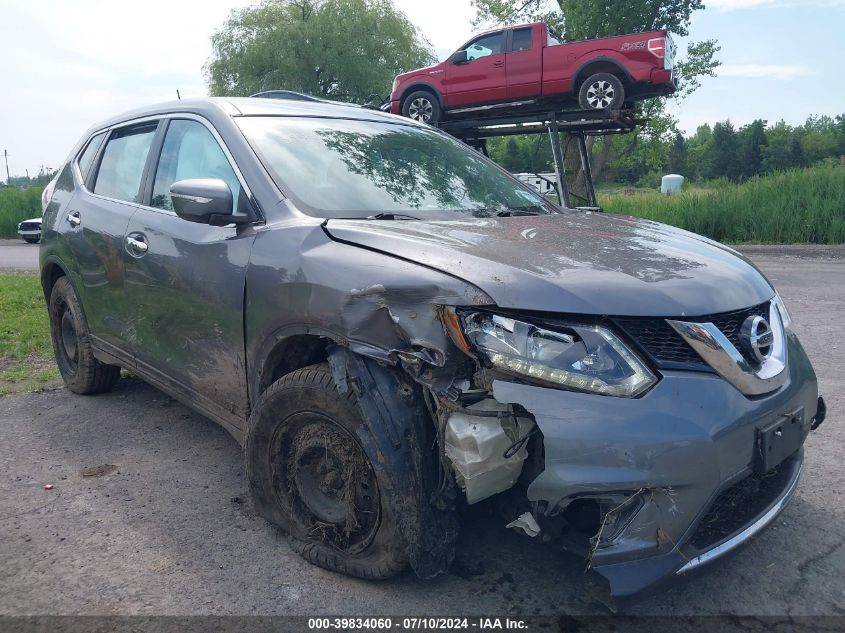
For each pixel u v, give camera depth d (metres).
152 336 3.87
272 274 2.95
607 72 12.88
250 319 3.08
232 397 3.33
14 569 2.89
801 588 2.77
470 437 2.34
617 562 2.26
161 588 2.76
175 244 3.58
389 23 38.72
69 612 2.61
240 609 2.63
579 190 21.97
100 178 4.69
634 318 2.34
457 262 2.52
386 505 2.54
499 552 2.98
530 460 2.40
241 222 3.21
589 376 2.26
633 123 14.40
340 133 3.86
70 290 4.86
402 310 2.50
